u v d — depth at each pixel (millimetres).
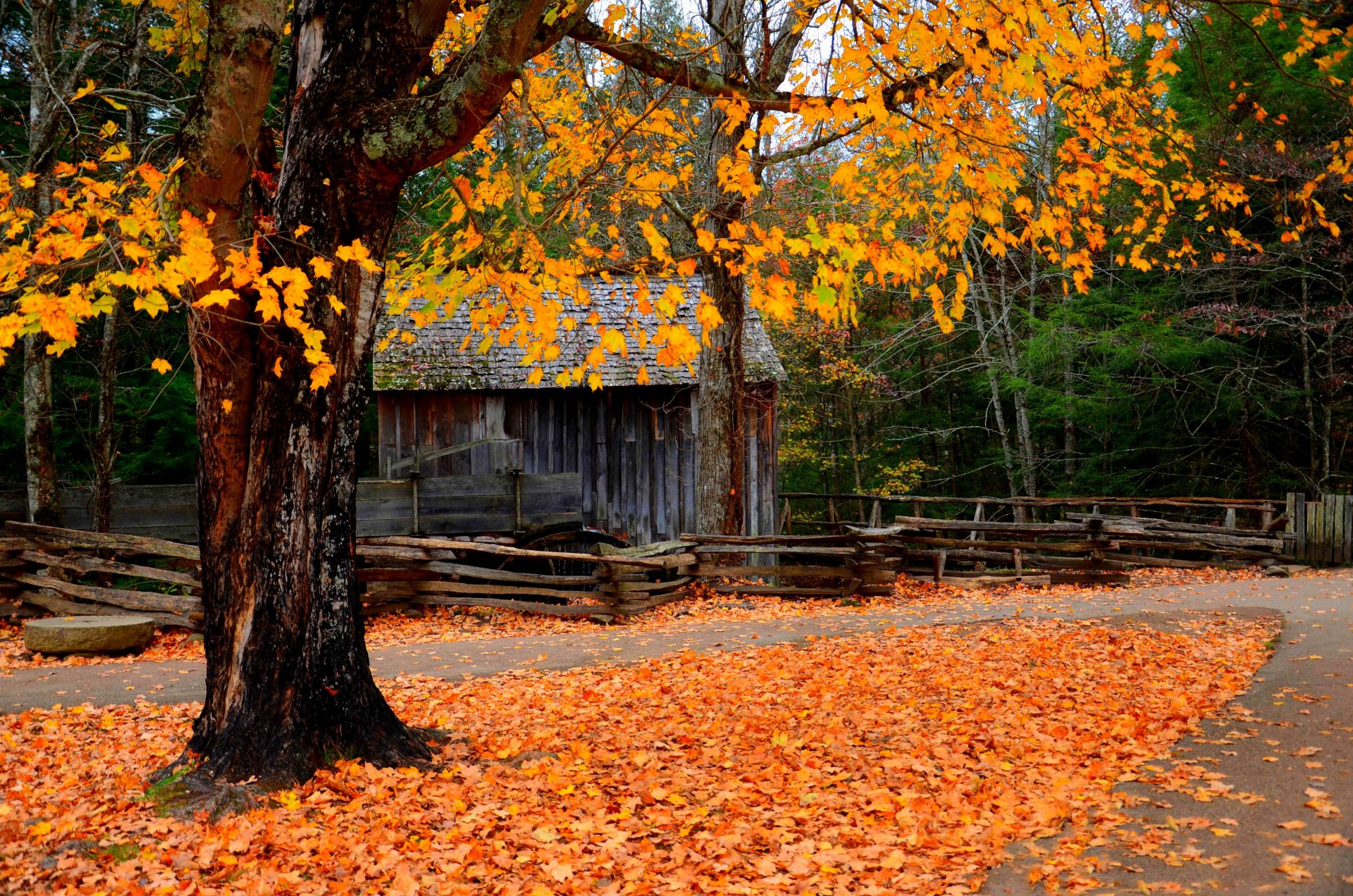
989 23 5797
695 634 10555
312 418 5363
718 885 4160
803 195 14570
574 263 6145
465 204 5953
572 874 4320
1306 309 18375
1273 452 21297
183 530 12391
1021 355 21875
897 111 6035
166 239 4238
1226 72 15742
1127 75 7543
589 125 7977
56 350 4109
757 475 15281
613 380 14602
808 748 6152
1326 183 16562
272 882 4219
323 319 5258
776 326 23406
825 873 4266
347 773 5344
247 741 5309
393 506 12875
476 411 14797
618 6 6844
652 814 5078
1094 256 21891
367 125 5148
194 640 10445
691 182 11633
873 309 27109
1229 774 5160
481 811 5020
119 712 7406
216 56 4773
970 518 25438
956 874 4176
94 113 10656
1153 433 21719
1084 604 11828
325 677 5480
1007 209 19844
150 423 16844
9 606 11195
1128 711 6656
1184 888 3830
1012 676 7777
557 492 13531
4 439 14805
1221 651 8578
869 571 13039
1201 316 19828
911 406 28625
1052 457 23141
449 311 6168
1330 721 5984
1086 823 4676
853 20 5762
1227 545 16062
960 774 5508
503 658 9461
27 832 4770
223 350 5117
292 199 5262
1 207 4367
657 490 15148
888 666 8352
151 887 4141
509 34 4832
